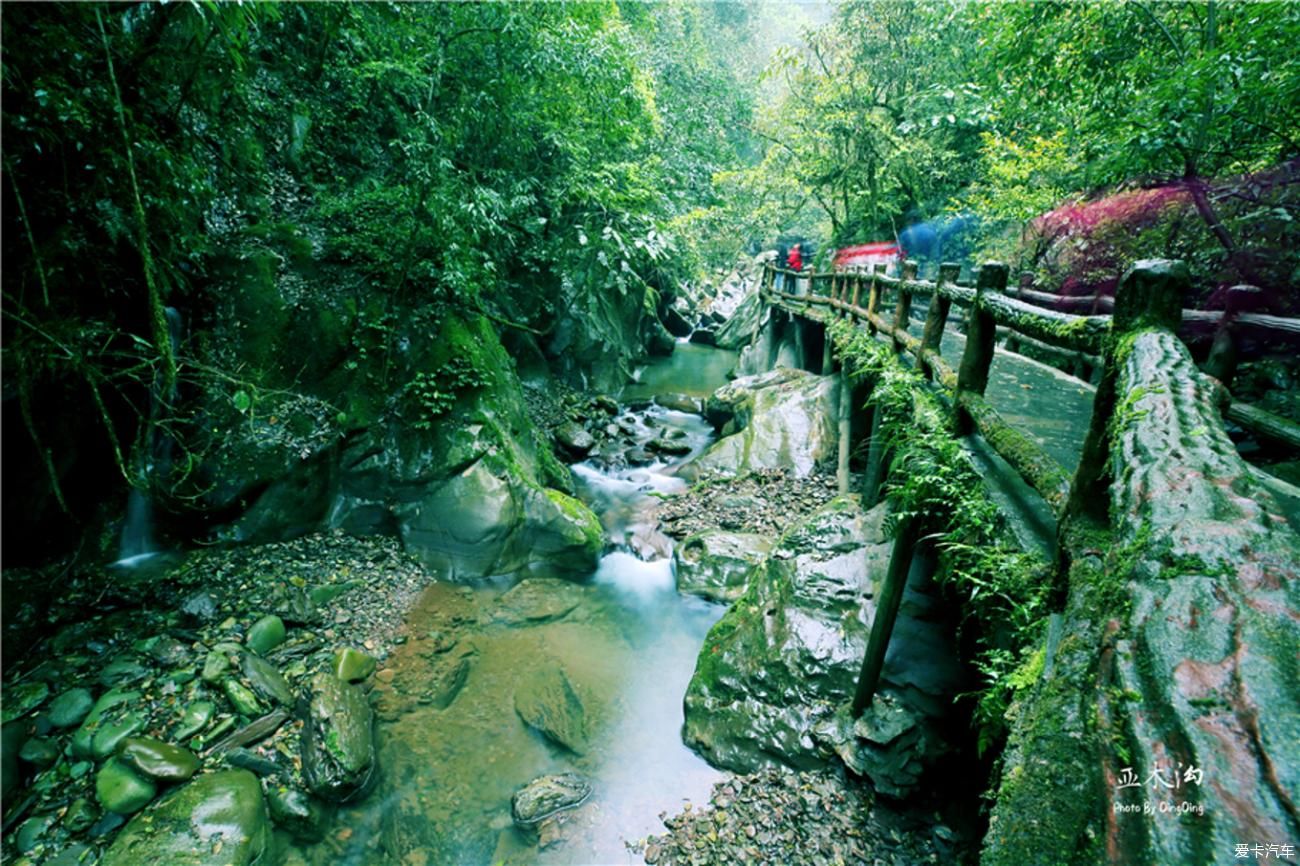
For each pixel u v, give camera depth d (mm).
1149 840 444
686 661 4699
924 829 3010
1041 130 7379
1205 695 516
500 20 5773
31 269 3584
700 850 3066
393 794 3441
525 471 6258
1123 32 4574
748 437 8242
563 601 5387
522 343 9578
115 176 3676
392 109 7621
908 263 5281
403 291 6426
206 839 2824
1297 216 3650
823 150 12820
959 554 2395
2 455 3961
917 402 3658
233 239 5953
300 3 6410
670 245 7805
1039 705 674
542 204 8297
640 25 11398
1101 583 753
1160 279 1260
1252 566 606
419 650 4570
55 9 3020
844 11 11695
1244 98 3336
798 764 3434
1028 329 2172
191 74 4016
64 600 4266
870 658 3291
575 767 3664
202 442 5145
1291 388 3154
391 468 5863
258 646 4234
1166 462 811
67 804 3014
